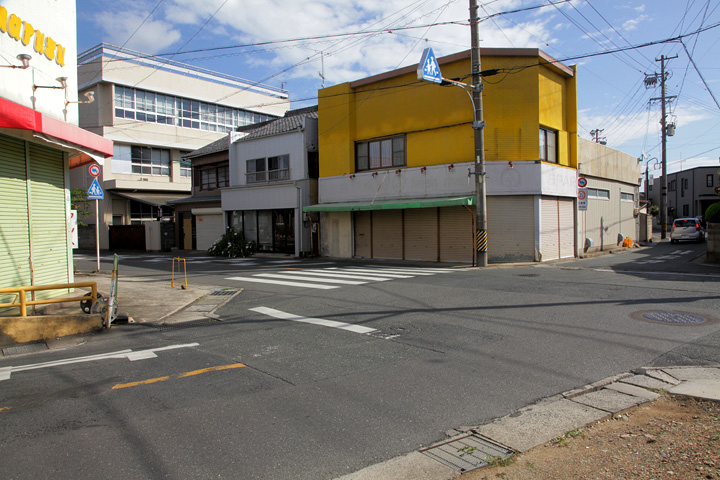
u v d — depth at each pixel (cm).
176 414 446
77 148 1007
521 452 368
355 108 2236
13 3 866
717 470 318
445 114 1903
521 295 1032
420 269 1672
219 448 378
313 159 2480
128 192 3653
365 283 1305
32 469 348
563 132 1986
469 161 1845
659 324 747
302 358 623
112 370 590
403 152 2067
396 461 357
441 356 614
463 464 351
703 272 1401
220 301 1101
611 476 325
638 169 2895
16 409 466
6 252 889
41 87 923
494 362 585
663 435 384
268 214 2633
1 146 873
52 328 774
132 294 1188
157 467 349
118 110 3591
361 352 643
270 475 338
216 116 4300
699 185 4994
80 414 450
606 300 950
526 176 1797
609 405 454
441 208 1922
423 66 1456
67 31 1033
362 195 2189
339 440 391
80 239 3766
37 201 971
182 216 3284
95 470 346
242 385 524
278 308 985
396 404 463
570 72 1980
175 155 3925
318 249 2414
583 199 1923
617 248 2491
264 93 4678
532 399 472
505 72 1794
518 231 1822
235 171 2816
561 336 693
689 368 549
